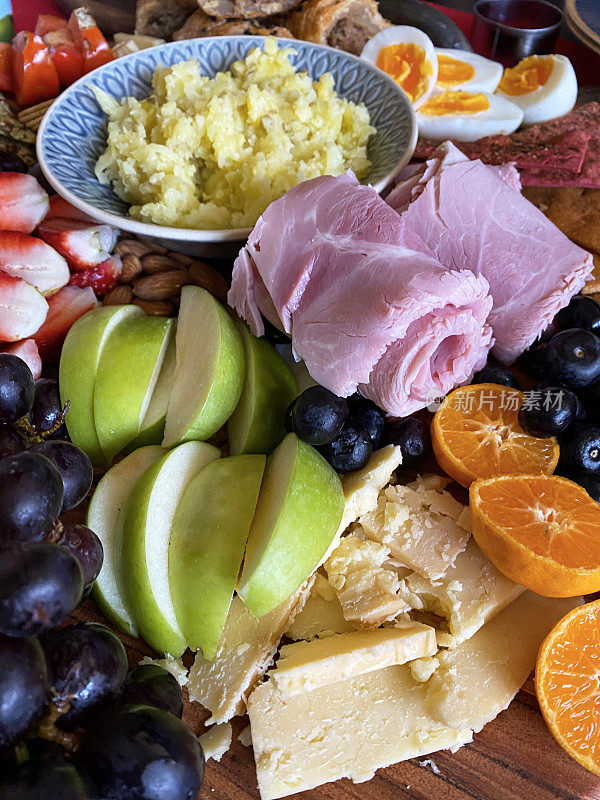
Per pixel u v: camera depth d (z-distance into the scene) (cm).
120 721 16
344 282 27
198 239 30
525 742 22
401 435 28
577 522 24
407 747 22
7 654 15
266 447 28
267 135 33
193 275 33
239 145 33
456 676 23
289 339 32
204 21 43
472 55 42
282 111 34
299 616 25
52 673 17
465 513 26
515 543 23
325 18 42
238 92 35
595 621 23
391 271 26
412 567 25
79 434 28
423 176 31
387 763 21
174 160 32
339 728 22
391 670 24
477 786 21
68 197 32
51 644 17
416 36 41
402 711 23
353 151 35
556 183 36
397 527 26
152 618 23
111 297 33
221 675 23
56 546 17
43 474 17
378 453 28
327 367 26
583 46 48
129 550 23
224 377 27
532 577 23
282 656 23
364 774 21
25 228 32
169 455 25
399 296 25
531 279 29
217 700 23
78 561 17
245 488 24
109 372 27
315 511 23
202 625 23
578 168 36
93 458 28
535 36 44
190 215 32
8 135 38
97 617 25
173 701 19
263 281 29
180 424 27
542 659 22
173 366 29
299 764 21
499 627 24
